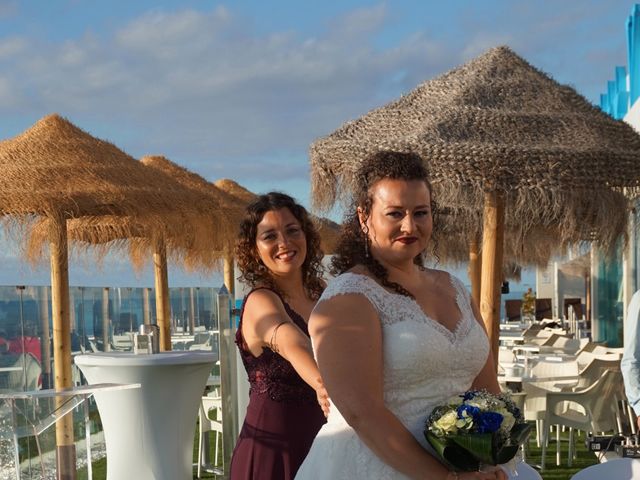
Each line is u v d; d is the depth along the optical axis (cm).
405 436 247
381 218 260
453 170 567
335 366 249
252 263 382
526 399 835
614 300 1620
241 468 366
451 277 280
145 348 660
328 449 265
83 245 964
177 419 628
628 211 621
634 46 1482
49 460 731
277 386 363
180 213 746
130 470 617
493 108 610
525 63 657
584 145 582
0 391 786
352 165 592
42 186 688
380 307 254
